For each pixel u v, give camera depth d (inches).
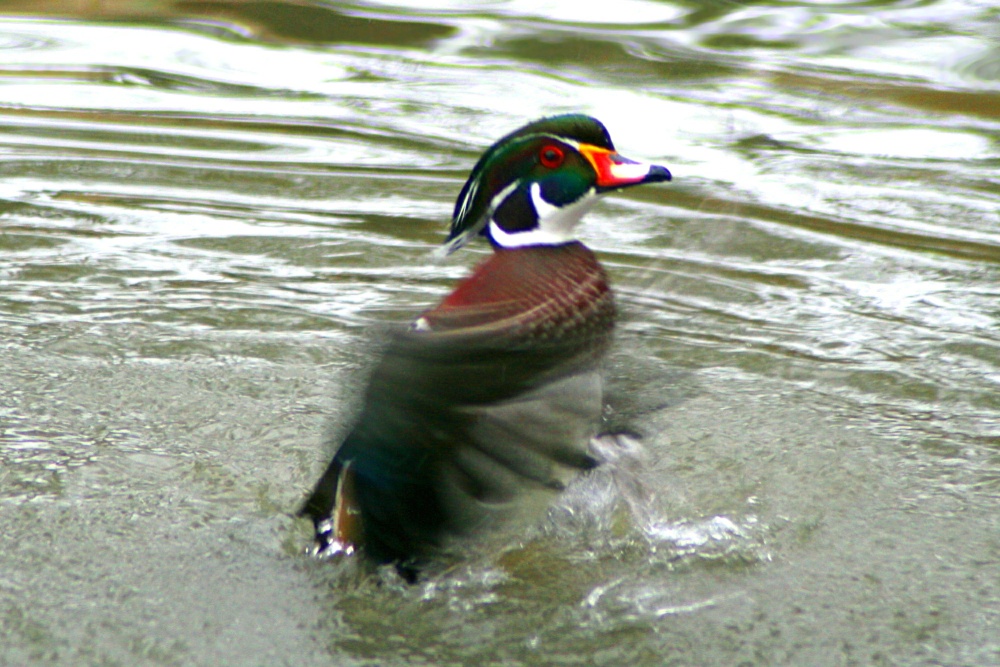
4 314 385.4
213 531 262.2
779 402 338.0
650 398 282.5
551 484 247.0
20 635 221.3
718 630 231.5
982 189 533.0
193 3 859.4
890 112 638.5
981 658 222.5
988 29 804.0
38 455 293.4
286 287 419.5
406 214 496.7
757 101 652.7
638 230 475.2
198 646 221.0
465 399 227.8
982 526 274.2
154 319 387.9
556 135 271.9
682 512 276.2
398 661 219.6
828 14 848.3
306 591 240.4
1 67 692.7
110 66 703.7
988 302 419.2
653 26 812.6
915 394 347.6
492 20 826.2
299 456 299.0
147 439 305.6
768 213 498.9
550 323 252.2
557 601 240.1
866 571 253.8
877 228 486.0
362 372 223.5
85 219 480.1
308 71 706.8
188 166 546.6
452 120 619.5
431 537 239.1
